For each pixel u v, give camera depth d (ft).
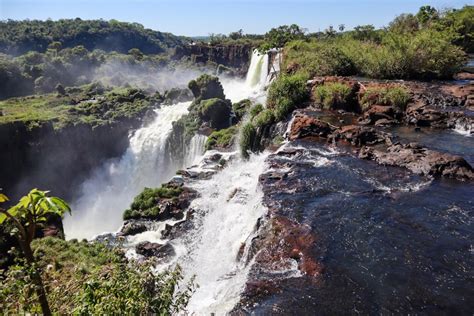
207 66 387.75
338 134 80.59
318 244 45.19
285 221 50.42
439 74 125.49
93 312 21.33
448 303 35.14
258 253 45.09
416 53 124.26
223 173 89.40
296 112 97.14
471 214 49.67
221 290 43.29
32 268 17.81
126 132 200.95
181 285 49.62
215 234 64.03
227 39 453.58
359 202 54.44
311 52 148.77
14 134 176.24
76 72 368.89
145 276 24.17
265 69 196.13
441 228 47.03
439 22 217.15
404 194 56.03
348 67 132.05
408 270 39.91
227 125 150.71
